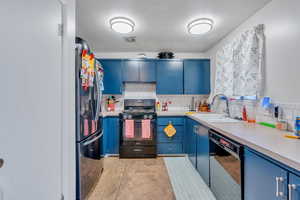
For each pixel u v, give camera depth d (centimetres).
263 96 176
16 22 80
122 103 351
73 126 134
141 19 204
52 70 109
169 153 301
